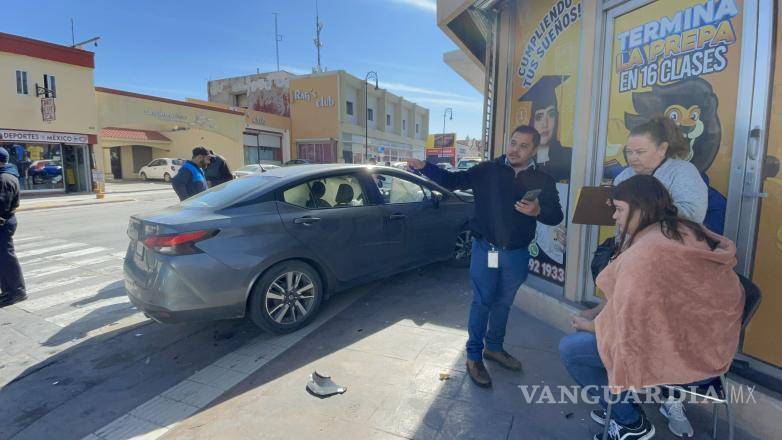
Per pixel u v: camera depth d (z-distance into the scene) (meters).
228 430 2.47
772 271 2.28
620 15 3.06
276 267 3.70
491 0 3.95
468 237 5.52
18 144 17.44
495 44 4.37
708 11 2.51
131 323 4.25
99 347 3.74
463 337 3.54
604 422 2.26
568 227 3.56
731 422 1.92
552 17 3.70
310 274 3.92
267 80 35.94
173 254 3.30
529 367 3.02
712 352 1.77
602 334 1.87
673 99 2.73
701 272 1.72
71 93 18.38
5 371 3.37
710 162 2.54
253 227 3.58
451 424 2.43
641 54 2.93
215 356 3.49
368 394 2.76
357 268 4.31
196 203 3.87
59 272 6.16
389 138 40.81
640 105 2.95
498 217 2.74
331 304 4.43
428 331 3.68
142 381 3.17
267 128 31.16
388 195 4.69
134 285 3.54
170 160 28.42
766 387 2.28
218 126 25.81
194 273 3.31
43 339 3.92
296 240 3.79
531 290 3.91
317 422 2.50
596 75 3.23
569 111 3.58
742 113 2.35
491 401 2.64
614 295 1.81
